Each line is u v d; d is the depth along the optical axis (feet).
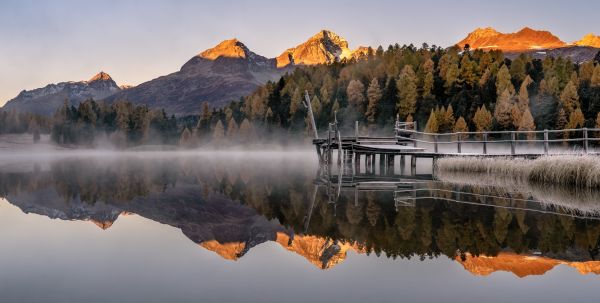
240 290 21.08
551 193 53.01
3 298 20.27
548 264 24.47
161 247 30.86
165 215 45.65
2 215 45.32
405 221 37.09
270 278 22.94
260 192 64.23
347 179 76.28
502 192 54.49
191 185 77.66
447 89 320.91
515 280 21.81
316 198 54.39
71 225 39.70
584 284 21.16
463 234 31.76
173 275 23.75
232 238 33.91
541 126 261.03
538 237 30.63
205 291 20.99
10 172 117.80
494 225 34.73
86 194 65.10
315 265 25.27
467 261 25.18
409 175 83.25
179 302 19.53
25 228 38.04
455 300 19.25
